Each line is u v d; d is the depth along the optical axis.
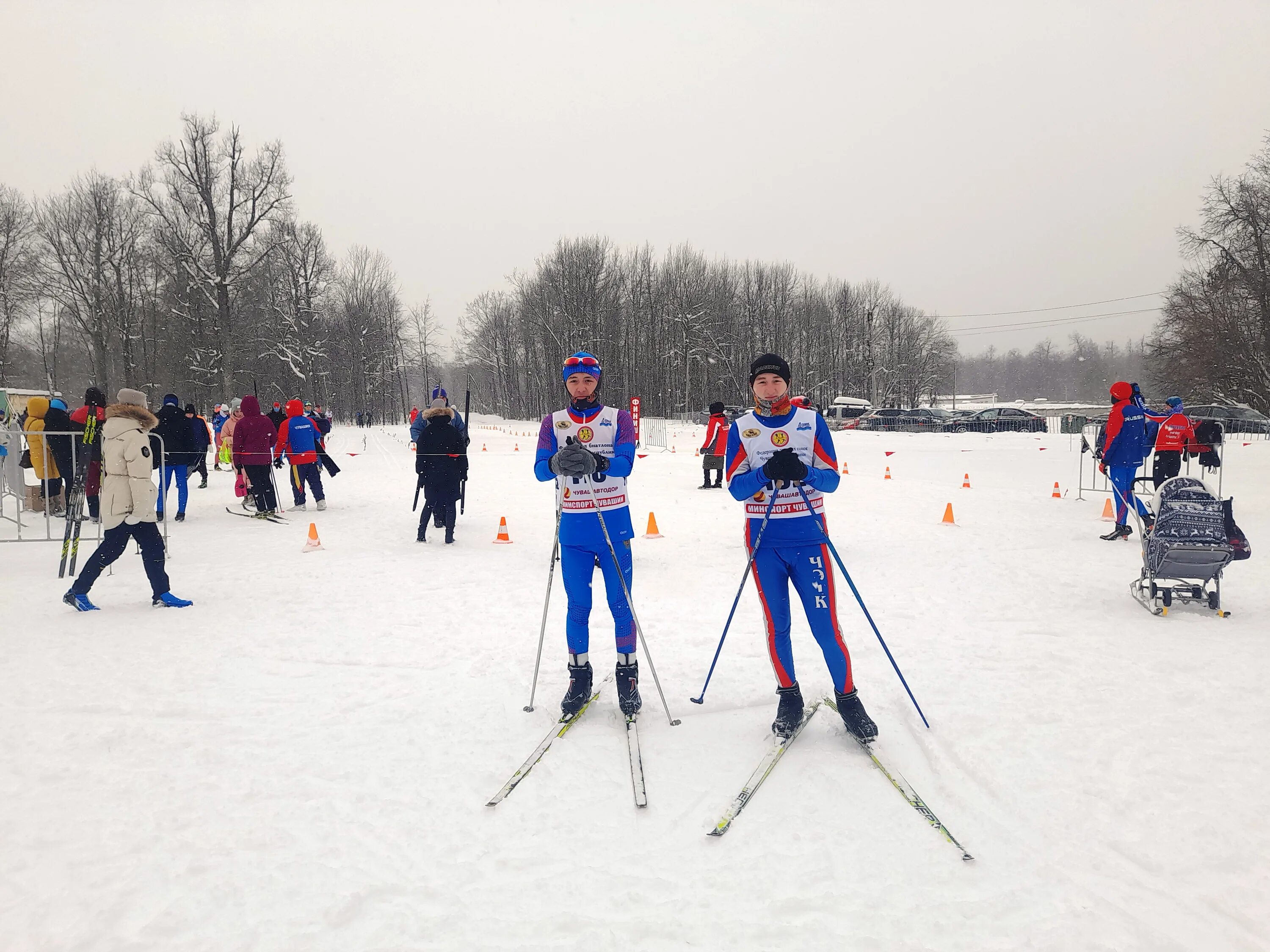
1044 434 33.53
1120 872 2.38
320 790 2.95
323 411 21.83
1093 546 8.04
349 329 62.84
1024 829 2.63
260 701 3.90
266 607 5.85
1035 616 5.34
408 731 3.52
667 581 6.73
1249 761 3.07
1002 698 3.80
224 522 10.57
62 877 2.38
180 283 40.09
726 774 3.07
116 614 5.64
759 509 3.41
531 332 65.88
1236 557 5.11
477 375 83.19
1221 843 2.51
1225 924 2.13
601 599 6.08
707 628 5.21
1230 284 33.75
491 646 4.85
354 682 4.19
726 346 61.81
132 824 2.70
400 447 31.39
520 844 2.57
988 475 17.02
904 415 39.78
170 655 4.64
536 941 2.09
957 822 2.69
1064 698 3.78
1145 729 3.39
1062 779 2.96
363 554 8.12
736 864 2.44
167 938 2.11
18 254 41.53
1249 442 24.09
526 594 6.28
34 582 6.69
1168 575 5.30
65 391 57.75
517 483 16.16
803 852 2.50
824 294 72.81
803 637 4.98
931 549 7.98
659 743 3.38
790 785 2.97
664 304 61.47
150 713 3.73
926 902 2.24
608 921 2.17
